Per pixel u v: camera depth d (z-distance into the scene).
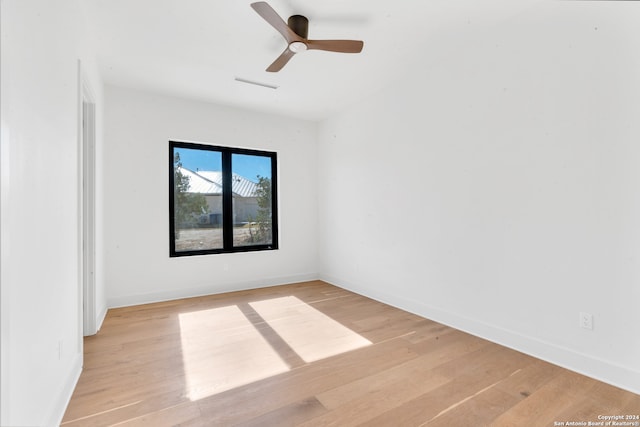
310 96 3.86
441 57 2.91
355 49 2.35
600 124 1.92
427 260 3.08
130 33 2.52
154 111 3.73
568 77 2.06
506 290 2.42
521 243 2.32
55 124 1.58
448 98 2.86
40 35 1.39
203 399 1.76
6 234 1.01
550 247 2.16
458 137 2.77
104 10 2.23
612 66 1.87
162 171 3.76
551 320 2.16
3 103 1.01
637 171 1.78
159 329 2.80
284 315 3.18
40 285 1.36
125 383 1.92
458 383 1.92
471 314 2.68
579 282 2.02
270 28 2.47
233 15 2.31
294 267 4.69
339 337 2.62
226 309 3.38
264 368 2.11
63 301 1.69
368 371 2.06
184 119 3.90
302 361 2.21
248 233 4.47
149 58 2.92
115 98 3.51
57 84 1.62
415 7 2.24
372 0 2.16
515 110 2.35
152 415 1.62
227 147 4.30
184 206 4.01
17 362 1.13
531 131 2.25
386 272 3.60
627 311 1.83
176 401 1.74
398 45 2.73
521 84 2.31
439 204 2.96
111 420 1.58
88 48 2.43
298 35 2.24
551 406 1.69
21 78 1.19
